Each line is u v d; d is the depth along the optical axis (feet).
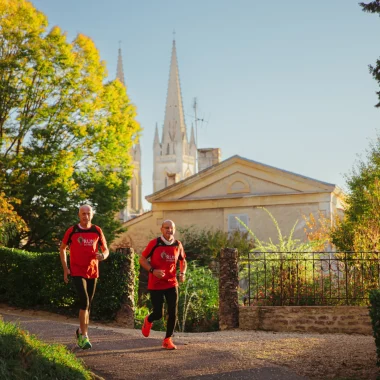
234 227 95.35
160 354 28.40
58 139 90.43
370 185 72.49
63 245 28.99
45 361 22.31
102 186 95.09
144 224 101.86
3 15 89.04
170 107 362.33
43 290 49.16
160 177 361.71
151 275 30.17
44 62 88.12
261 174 94.89
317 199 90.94
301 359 27.55
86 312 28.63
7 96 86.53
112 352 28.53
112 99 98.84
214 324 52.95
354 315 43.06
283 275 47.50
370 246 52.06
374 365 26.12
